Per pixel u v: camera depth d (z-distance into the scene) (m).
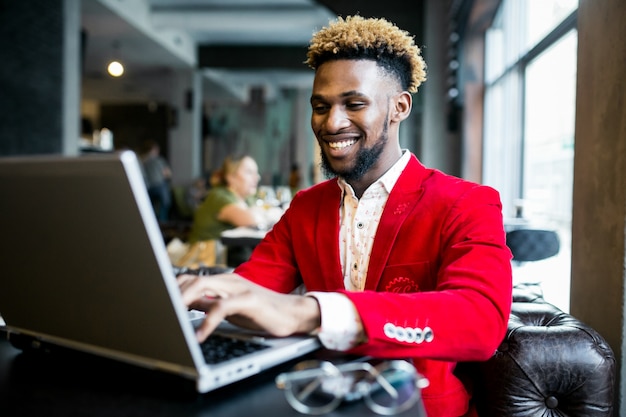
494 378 1.09
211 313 0.72
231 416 0.61
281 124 16.86
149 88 13.51
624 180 1.35
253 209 3.73
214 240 3.44
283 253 1.21
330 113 1.03
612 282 1.40
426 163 6.36
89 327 0.73
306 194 1.21
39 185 0.66
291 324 0.77
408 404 0.64
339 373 0.69
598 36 1.50
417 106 6.41
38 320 0.80
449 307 0.81
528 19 4.54
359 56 1.02
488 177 5.89
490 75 5.81
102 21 8.34
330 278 1.09
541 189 4.32
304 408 0.63
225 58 11.55
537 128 4.45
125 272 0.63
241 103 16.94
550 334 1.10
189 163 11.81
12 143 5.79
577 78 1.65
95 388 0.70
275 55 11.50
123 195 0.59
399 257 1.04
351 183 1.11
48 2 6.39
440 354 0.81
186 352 0.63
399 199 1.06
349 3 5.85
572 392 1.08
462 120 6.18
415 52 1.08
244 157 3.57
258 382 0.72
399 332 0.78
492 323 0.83
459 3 5.29
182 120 11.78
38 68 6.23
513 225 3.34
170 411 0.62
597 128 1.50
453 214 1.01
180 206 10.35
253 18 9.35
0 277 0.81
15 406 0.64
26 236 0.72
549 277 3.50
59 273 0.71
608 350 1.09
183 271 1.97
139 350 0.68
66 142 6.81
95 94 14.49
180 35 10.49
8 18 5.69
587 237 1.57
